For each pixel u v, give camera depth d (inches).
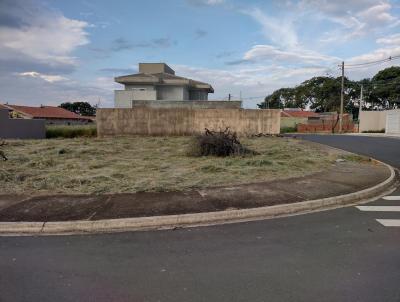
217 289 166.4
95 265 196.4
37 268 192.5
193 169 487.8
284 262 198.7
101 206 308.3
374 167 553.6
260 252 214.8
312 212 315.0
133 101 1398.9
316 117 2743.6
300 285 169.9
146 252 216.7
